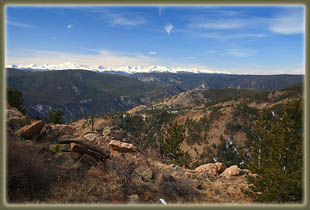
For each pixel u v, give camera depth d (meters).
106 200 8.37
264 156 17.52
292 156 12.88
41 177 8.20
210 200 11.22
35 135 12.91
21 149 9.52
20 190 7.55
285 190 11.45
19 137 11.77
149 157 22.53
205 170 18.83
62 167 10.13
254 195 12.69
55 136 14.53
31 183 7.79
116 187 9.55
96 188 9.11
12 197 7.14
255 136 19.03
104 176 10.49
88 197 8.20
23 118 13.89
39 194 7.76
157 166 17.38
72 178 9.47
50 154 11.16
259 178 13.65
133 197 9.04
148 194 9.91
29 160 8.41
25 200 7.23
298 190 11.36
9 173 7.34
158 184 11.58
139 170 12.48
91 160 11.58
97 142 17.75
